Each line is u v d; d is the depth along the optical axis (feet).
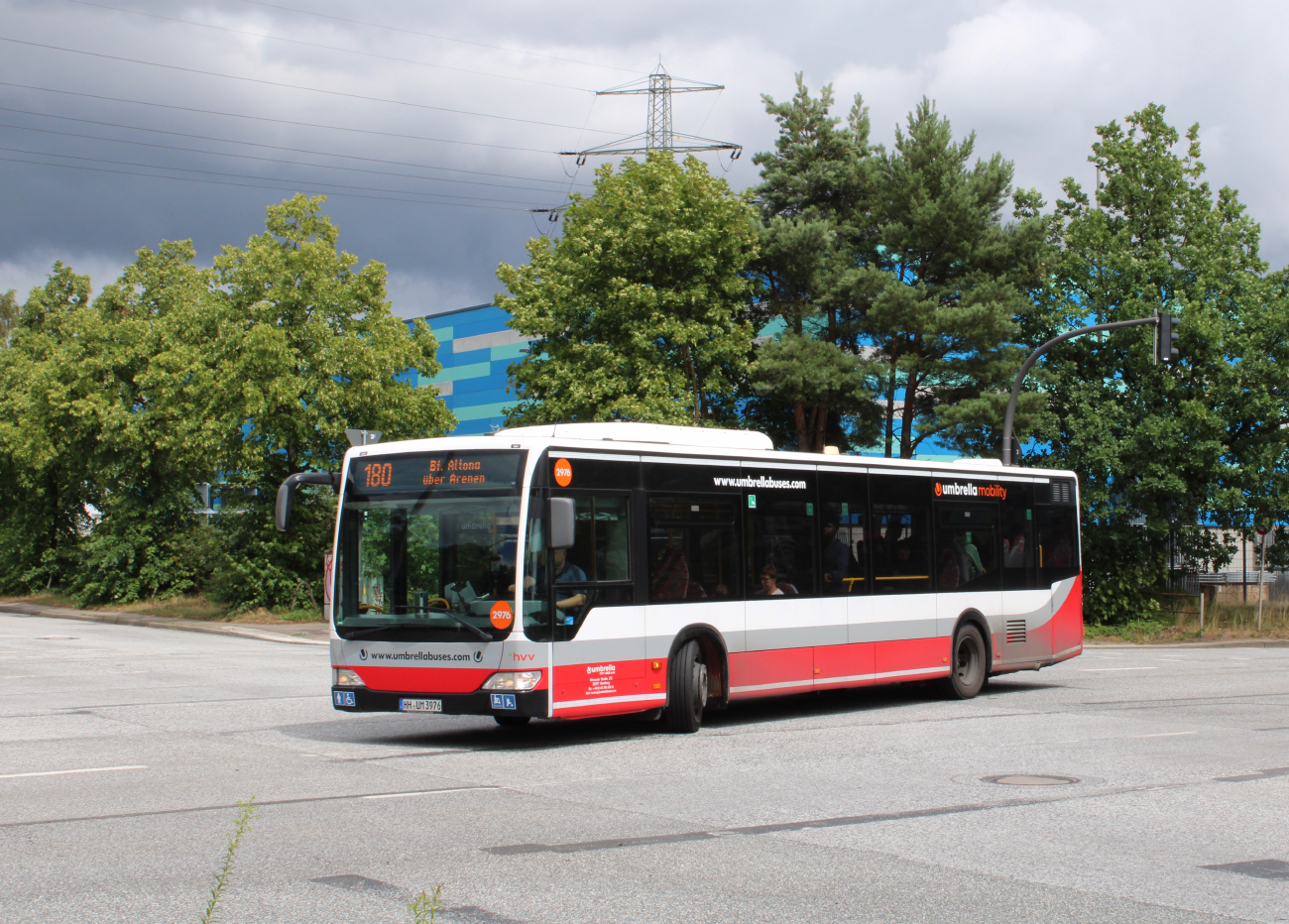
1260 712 49.24
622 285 108.58
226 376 110.11
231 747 38.70
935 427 108.17
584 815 27.55
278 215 116.06
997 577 58.39
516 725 46.14
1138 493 107.45
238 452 111.14
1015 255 112.27
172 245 156.46
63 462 156.46
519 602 38.63
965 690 55.98
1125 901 20.38
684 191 112.16
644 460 43.29
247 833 25.30
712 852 23.85
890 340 112.68
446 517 40.04
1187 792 30.99
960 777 33.19
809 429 122.42
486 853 23.54
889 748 39.19
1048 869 22.66
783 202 121.19
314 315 112.78
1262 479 108.17
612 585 41.47
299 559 116.47
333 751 38.01
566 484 40.52
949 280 111.24
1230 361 107.86
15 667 69.72
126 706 49.93
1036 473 61.62
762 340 112.68
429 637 39.34
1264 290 108.58
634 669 41.91
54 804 28.50
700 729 45.03
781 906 19.79
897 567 53.16
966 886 21.29
